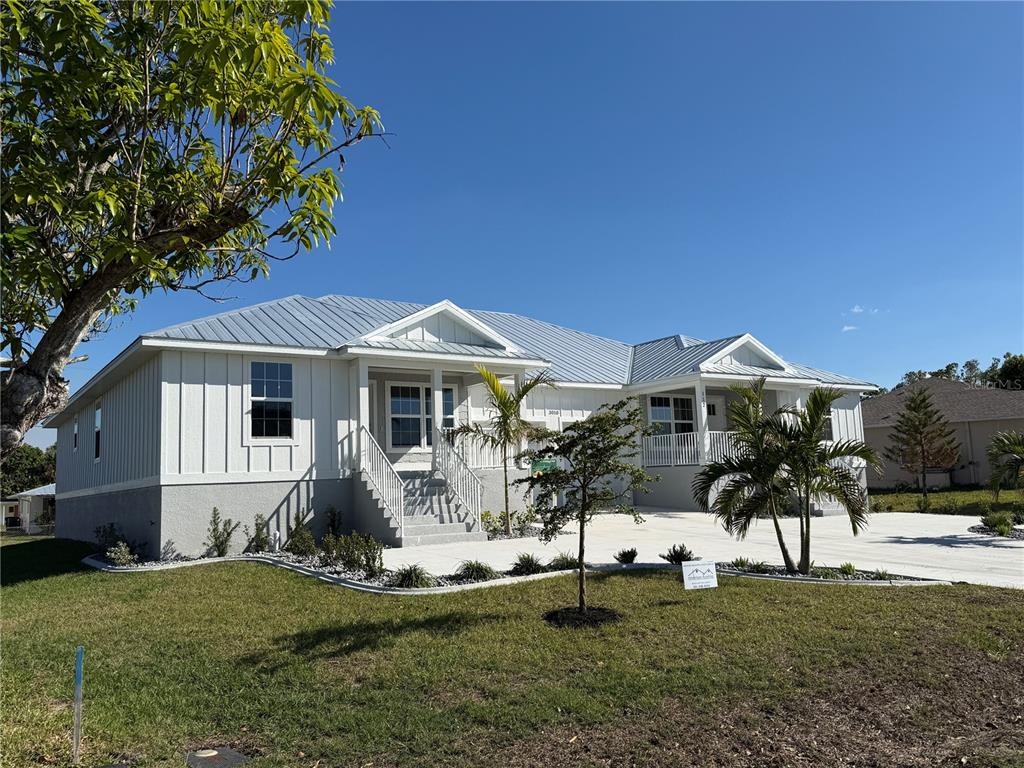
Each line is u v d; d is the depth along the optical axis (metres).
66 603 10.16
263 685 6.25
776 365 25.53
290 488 15.83
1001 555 12.95
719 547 14.43
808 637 7.17
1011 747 4.96
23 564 15.80
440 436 17.36
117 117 5.24
